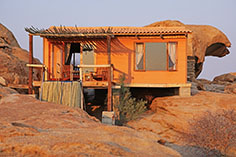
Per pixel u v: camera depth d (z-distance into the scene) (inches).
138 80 519.2
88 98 689.0
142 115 506.3
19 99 349.1
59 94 411.5
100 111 543.8
